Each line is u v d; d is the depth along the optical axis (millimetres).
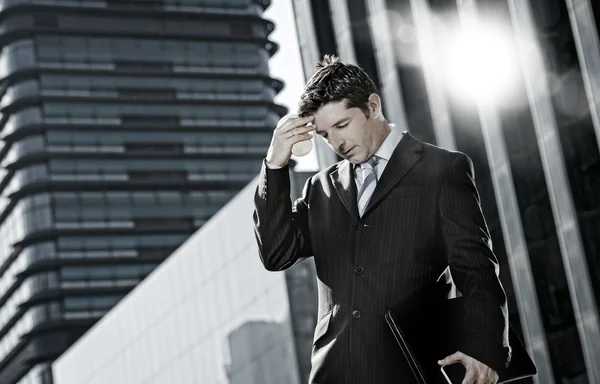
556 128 17047
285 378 35750
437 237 3309
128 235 106625
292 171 33562
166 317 45594
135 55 113312
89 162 108125
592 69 16172
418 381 3166
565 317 17656
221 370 40656
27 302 103000
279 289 35844
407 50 21672
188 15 115062
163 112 112062
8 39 110625
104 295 103875
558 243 17734
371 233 3312
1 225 110500
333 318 3334
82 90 110375
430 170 3344
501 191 18797
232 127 113875
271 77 116688
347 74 3307
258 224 3508
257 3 119188
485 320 3199
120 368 50719
